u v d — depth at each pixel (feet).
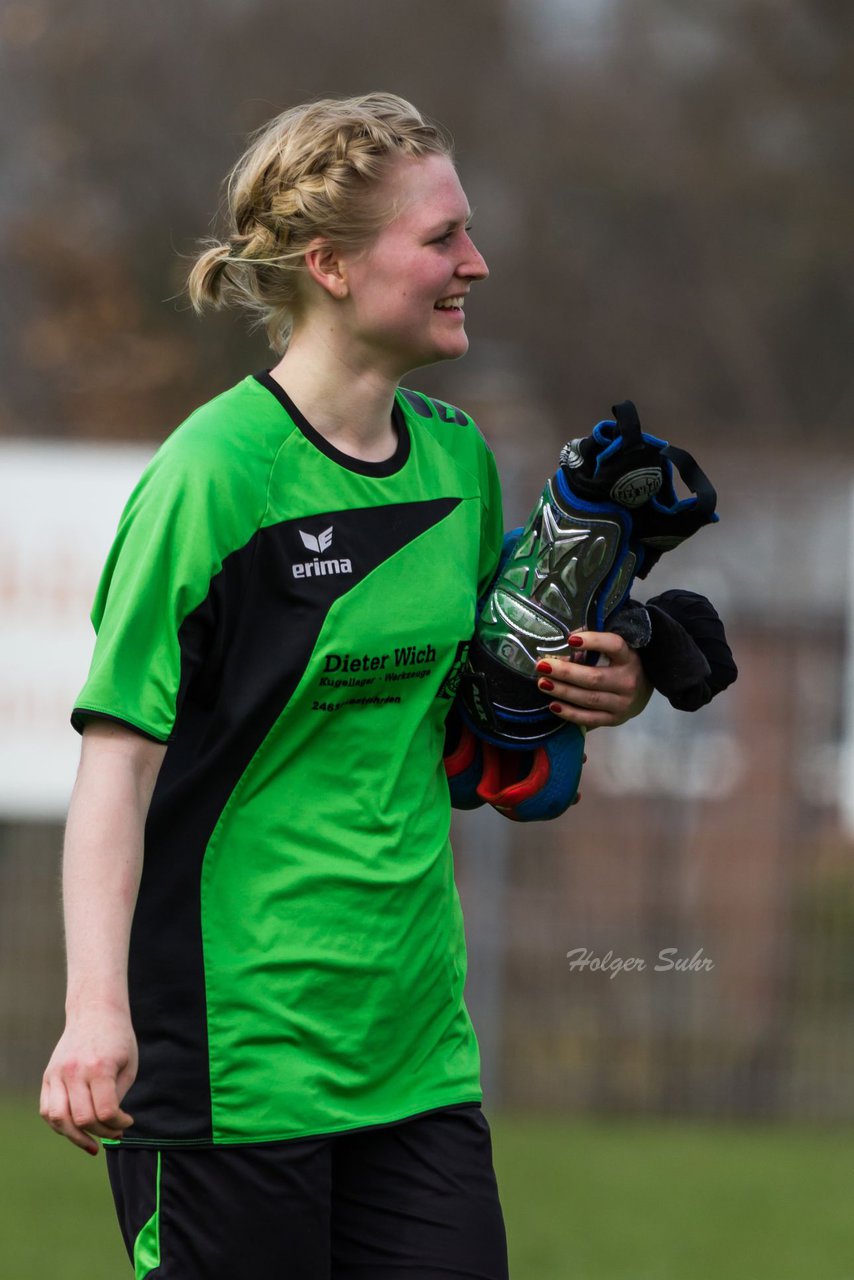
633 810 104.17
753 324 278.67
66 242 196.03
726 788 103.65
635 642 36.81
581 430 273.33
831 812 103.14
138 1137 32.35
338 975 32.45
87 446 105.60
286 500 32.45
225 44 235.40
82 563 99.40
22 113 221.05
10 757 99.45
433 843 33.86
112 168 218.79
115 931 29.63
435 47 273.95
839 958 102.22
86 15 222.07
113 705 30.68
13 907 107.55
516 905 104.06
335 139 32.86
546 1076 103.60
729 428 273.95
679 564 104.37
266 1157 32.09
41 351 190.80
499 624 36.50
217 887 32.37
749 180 279.28
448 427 36.06
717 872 103.45
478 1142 34.17
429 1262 32.83
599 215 285.84
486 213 280.10
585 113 282.15
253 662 32.12
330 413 33.53
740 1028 102.68
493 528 37.06
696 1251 68.95
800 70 284.41
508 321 278.87
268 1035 32.17
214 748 32.17
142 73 224.12
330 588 32.45
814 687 103.50
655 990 103.35
